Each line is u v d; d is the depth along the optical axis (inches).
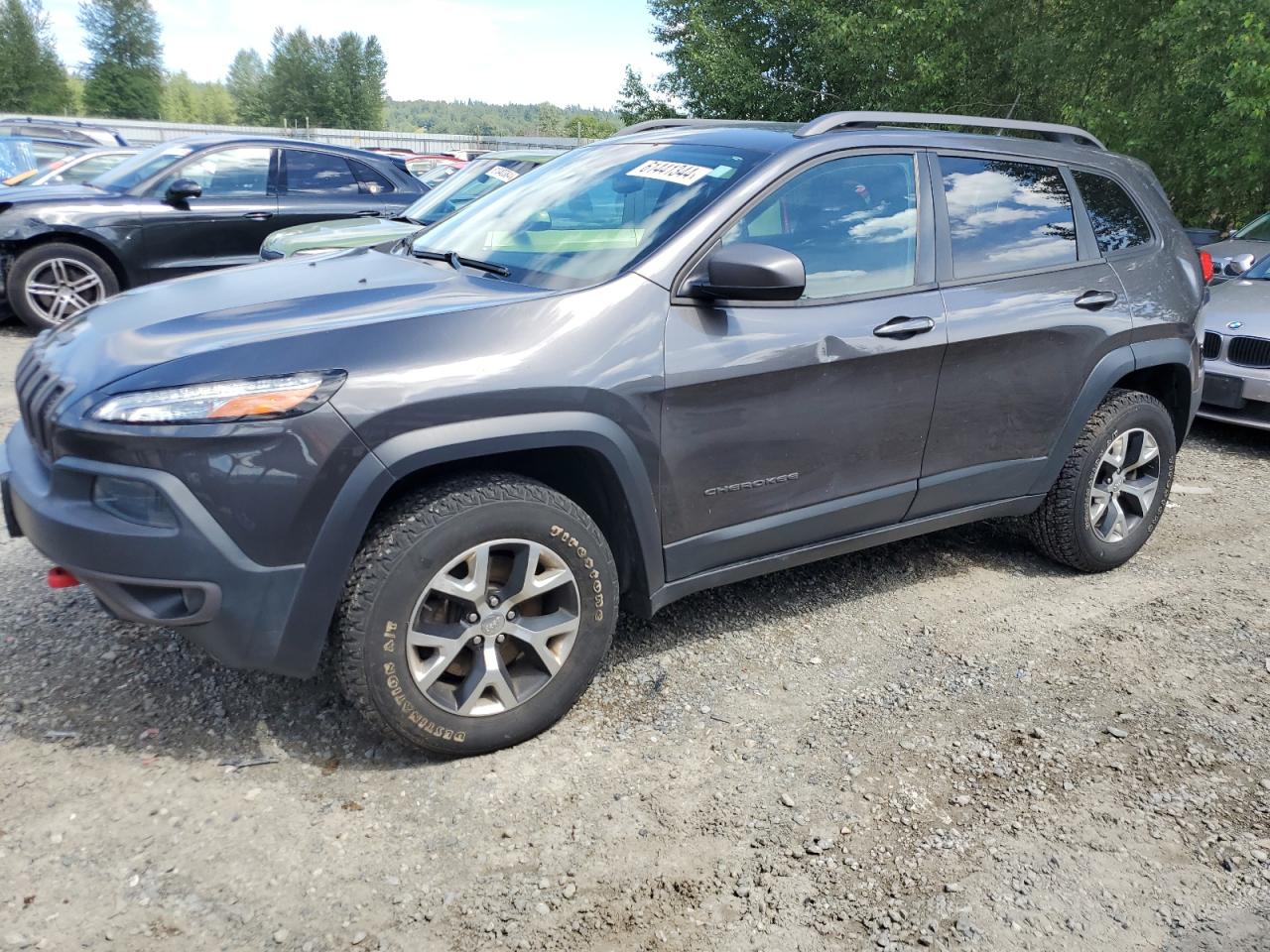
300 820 102.1
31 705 119.3
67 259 327.3
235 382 97.3
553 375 109.1
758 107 851.4
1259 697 133.5
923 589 164.7
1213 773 116.0
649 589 125.0
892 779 112.8
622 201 134.0
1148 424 169.9
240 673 127.8
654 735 120.0
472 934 88.4
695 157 138.2
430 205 299.9
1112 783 113.2
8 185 405.7
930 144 147.6
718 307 122.7
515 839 100.8
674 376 117.6
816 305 130.5
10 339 332.8
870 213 138.4
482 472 110.7
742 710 126.3
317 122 4170.8
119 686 124.3
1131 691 133.9
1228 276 294.2
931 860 99.8
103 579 98.6
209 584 97.7
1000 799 109.8
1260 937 91.1
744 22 859.4
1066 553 169.2
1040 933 90.8
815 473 134.0
